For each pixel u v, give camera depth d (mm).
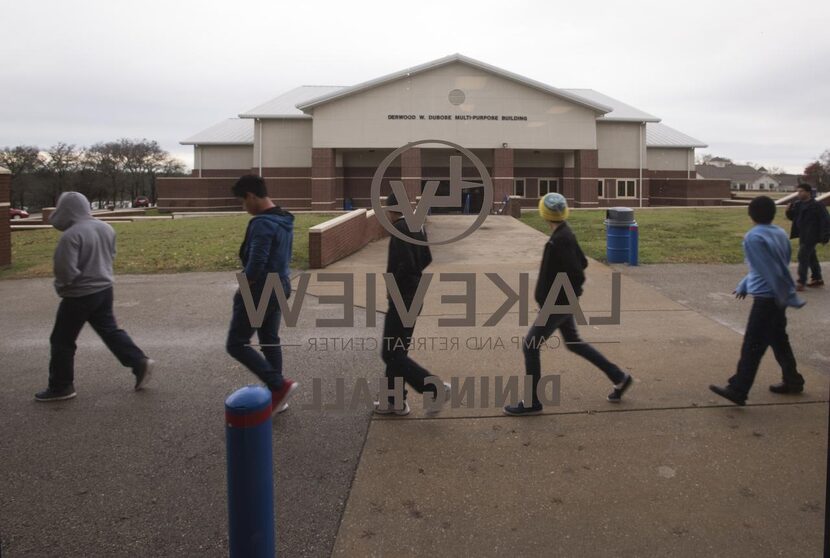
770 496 3426
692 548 2982
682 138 41438
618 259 11258
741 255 11953
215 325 7328
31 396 5059
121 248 13852
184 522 3256
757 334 4543
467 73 25859
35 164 63469
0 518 3289
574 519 3238
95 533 3158
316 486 3592
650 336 6586
